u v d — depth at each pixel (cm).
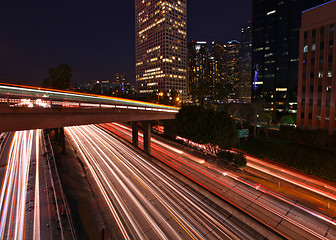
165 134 5900
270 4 10912
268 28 11056
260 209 2366
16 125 1914
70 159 3988
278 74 10619
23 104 2006
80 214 2212
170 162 3894
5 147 4506
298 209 2370
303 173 3306
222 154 3922
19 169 3322
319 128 4025
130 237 1897
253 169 3525
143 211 2267
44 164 3538
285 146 3919
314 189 2814
